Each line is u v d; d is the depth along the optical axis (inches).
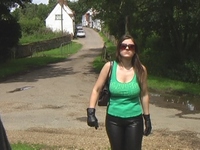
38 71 1053.2
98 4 1111.6
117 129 189.8
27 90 689.6
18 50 1546.5
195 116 508.7
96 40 3075.8
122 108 188.9
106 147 297.0
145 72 193.9
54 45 2244.1
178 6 874.1
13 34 1295.5
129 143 188.4
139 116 191.2
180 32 971.3
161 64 983.6
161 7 867.4
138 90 190.4
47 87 724.7
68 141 319.3
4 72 962.1
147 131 199.6
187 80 911.7
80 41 2977.4
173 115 513.7
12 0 1170.0
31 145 299.4
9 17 1264.8
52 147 295.6
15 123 419.8
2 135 109.6
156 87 785.6
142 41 1130.7
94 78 875.4
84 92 671.8
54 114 477.1
